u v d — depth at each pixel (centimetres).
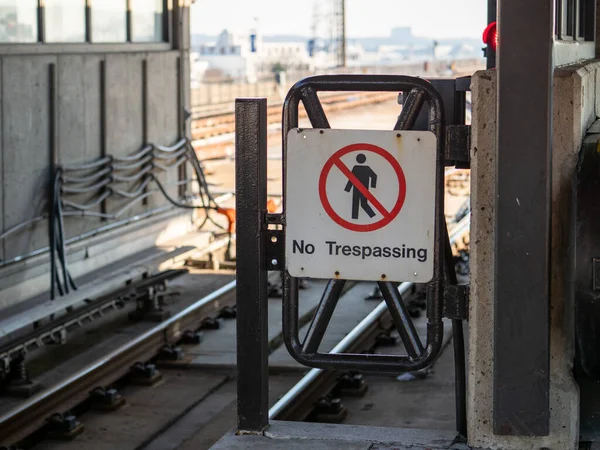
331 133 401
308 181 406
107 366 859
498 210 380
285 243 411
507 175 377
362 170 401
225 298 1145
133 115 1283
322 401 771
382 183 401
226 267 1348
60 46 1119
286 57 10362
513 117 374
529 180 376
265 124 416
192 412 812
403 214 401
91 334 980
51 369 863
